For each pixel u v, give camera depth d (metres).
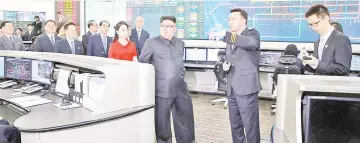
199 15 6.28
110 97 2.33
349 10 5.21
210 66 5.87
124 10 6.84
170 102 2.90
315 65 2.24
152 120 2.62
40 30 7.34
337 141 1.24
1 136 2.08
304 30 5.58
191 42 6.37
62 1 7.36
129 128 2.42
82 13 7.16
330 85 1.30
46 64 3.18
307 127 1.26
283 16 5.71
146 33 5.75
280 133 1.50
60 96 2.94
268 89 5.79
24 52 3.72
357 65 4.76
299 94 1.30
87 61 2.70
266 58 5.57
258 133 2.74
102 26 4.64
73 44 4.33
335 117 1.23
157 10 6.58
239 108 2.65
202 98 5.94
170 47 2.88
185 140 3.14
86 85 2.48
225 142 3.56
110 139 2.29
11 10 7.45
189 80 6.43
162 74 2.84
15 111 2.95
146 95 2.55
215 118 4.55
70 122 2.09
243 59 2.59
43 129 1.96
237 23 2.59
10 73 3.63
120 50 3.81
